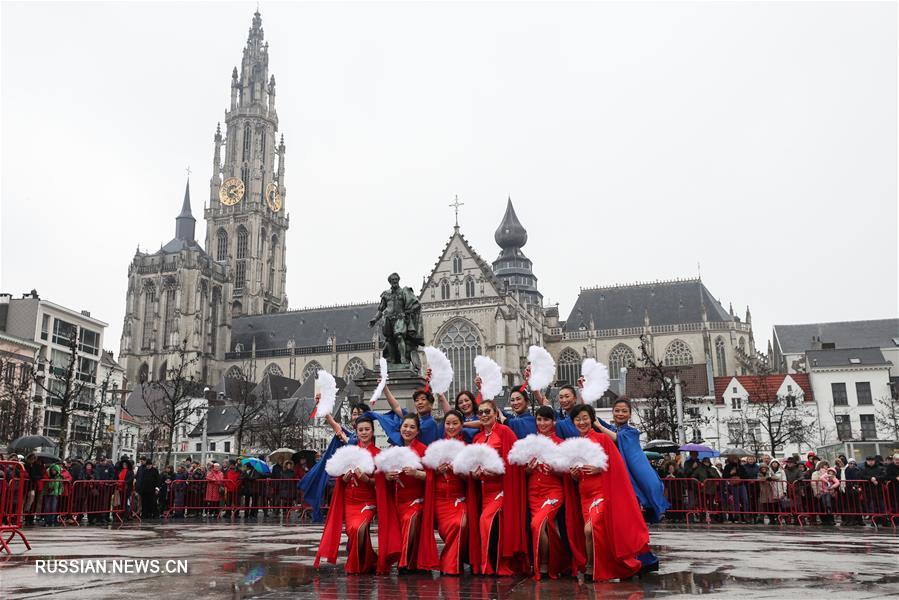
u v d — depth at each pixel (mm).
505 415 12148
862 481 25156
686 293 128875
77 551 14539
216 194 159750
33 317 79438
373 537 17734
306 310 143750
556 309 136375
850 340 111312
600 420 12477
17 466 14844
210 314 139250
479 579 10328
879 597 8680
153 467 29422
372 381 30469
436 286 109688
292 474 31203
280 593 9031
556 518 10953
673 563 12422
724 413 88875
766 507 26594
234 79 165125
